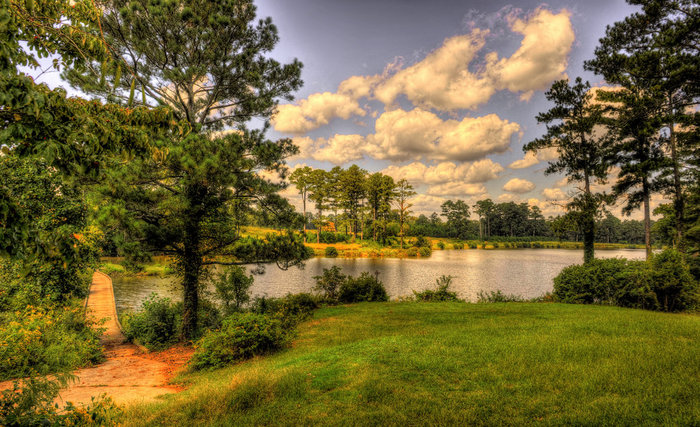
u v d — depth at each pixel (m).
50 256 3.05
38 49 3.22
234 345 9.70
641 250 89.88
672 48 21.64
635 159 24.44
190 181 11.70
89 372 9.34
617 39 24.53
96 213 10.02
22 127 2.55
